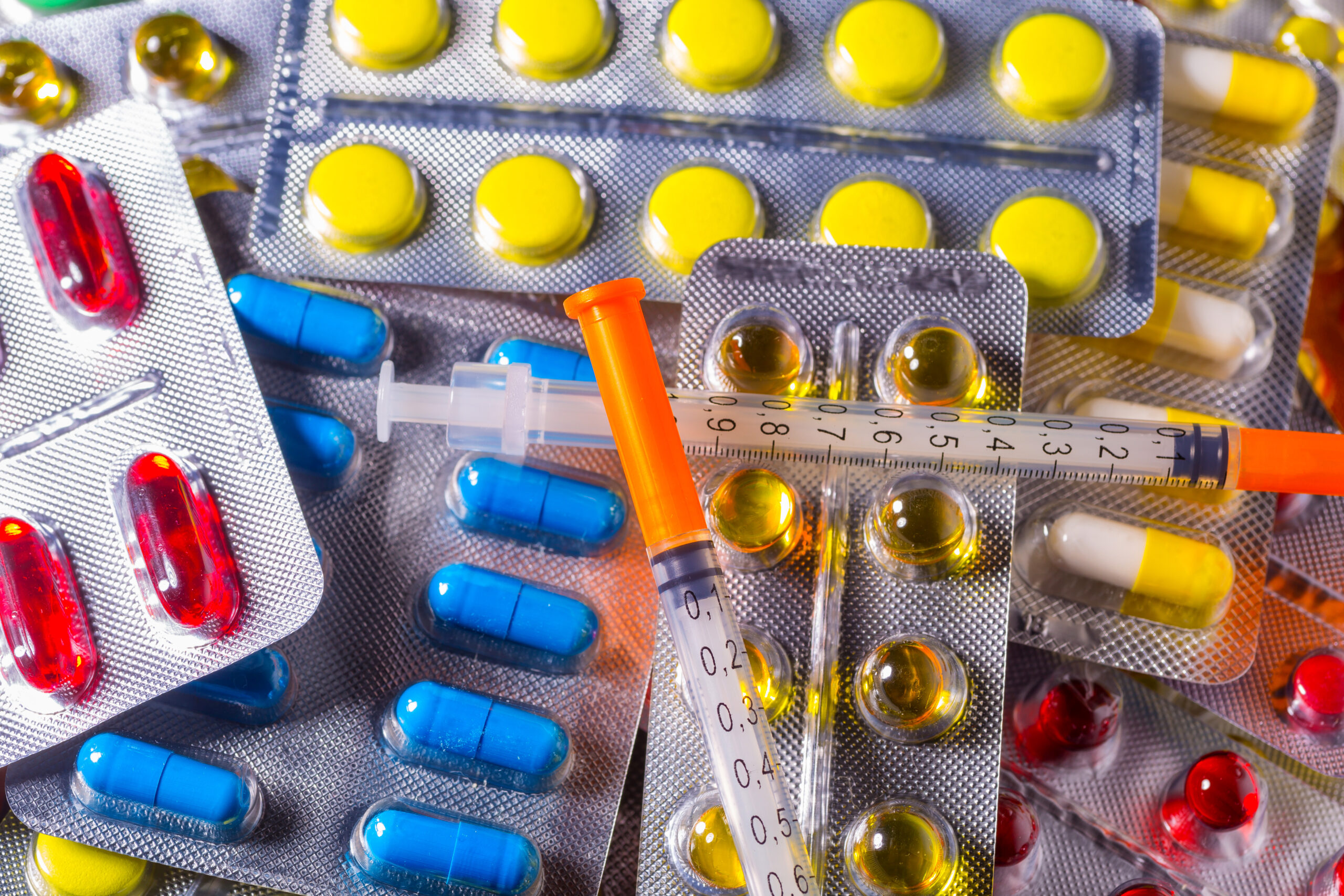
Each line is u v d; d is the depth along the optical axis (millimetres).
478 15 284
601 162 281
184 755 268
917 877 255
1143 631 273
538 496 273
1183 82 286
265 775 270
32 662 262
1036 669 281
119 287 271
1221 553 271
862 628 264
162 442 268
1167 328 281
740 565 265
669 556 256
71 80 293
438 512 278
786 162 281
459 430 265
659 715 263
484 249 280
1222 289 286
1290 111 286
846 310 270
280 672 272
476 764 269
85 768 266
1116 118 281
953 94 282
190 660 263
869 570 265
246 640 263
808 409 266
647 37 283
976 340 269
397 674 273
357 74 283
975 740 260
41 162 271
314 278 280
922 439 265
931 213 280
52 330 271
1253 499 277
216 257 286
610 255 279
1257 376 283
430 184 281
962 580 264
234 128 293
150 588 264
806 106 282
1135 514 277
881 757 260
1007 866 269
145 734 271
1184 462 266
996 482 267
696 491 259
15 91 286
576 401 267
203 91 292
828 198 278
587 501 273
